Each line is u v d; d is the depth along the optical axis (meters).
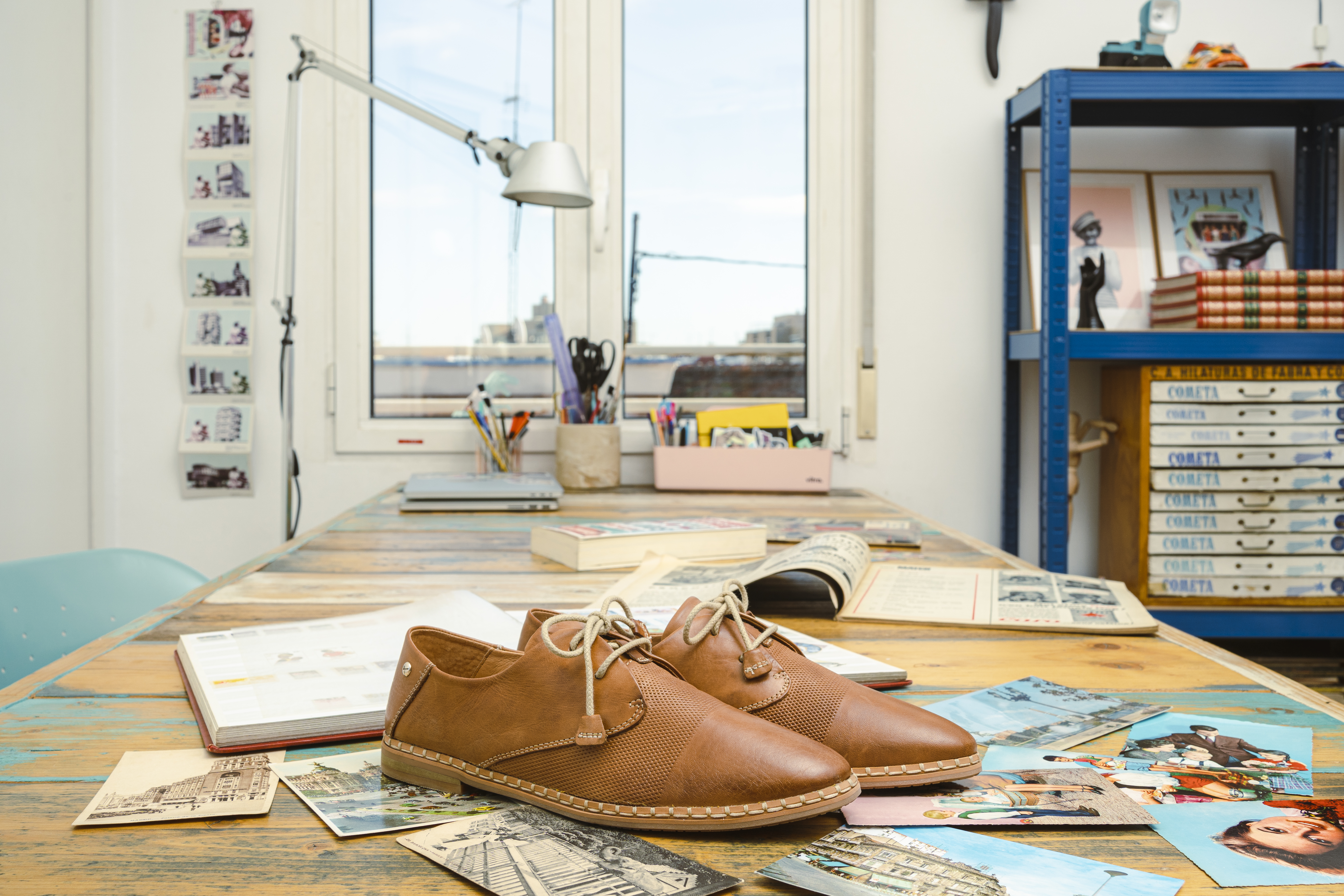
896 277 2.16
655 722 0.45
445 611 0.82
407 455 2.14
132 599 1.07
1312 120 2.08
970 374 2.16
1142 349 1.83
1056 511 1.86
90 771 0.51
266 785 0.49
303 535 1.34
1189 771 0.49
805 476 1.89
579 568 1.07
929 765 0.47
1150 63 1.91
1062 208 1.84
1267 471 1.88
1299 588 1.88
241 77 2.08
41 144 1.94
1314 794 0.46
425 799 0.48
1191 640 0.79
